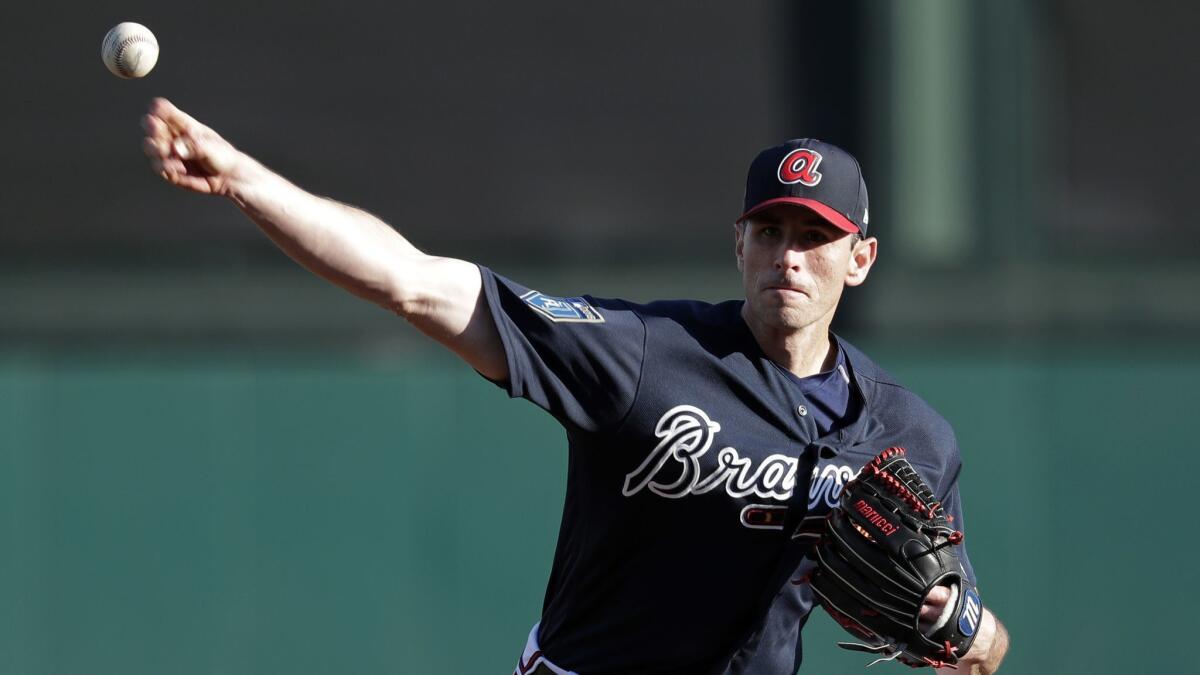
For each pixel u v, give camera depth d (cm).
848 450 1120
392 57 2277
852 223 1076
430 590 2152
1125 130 2311
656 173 2291
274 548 2138
